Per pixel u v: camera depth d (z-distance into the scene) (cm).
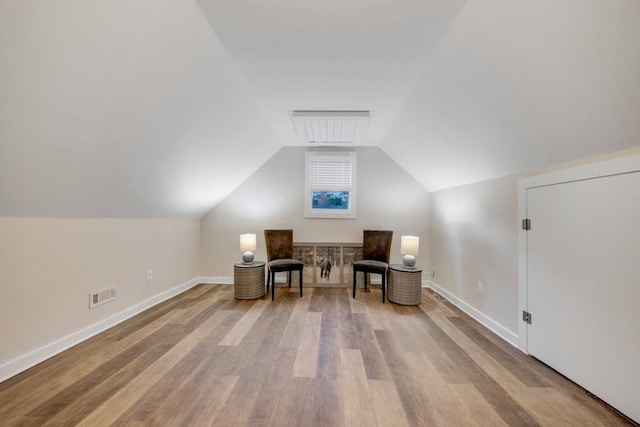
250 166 409
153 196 293
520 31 142
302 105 285
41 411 151
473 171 290
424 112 268
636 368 146
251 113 291
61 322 219
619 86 128
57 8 118
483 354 221
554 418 150
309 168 438
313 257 429
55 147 166
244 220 438
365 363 205
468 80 195
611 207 158
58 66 134
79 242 234
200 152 290
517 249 235
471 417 151
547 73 148
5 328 181
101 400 160
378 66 214
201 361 205
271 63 211
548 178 202
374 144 426
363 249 413
